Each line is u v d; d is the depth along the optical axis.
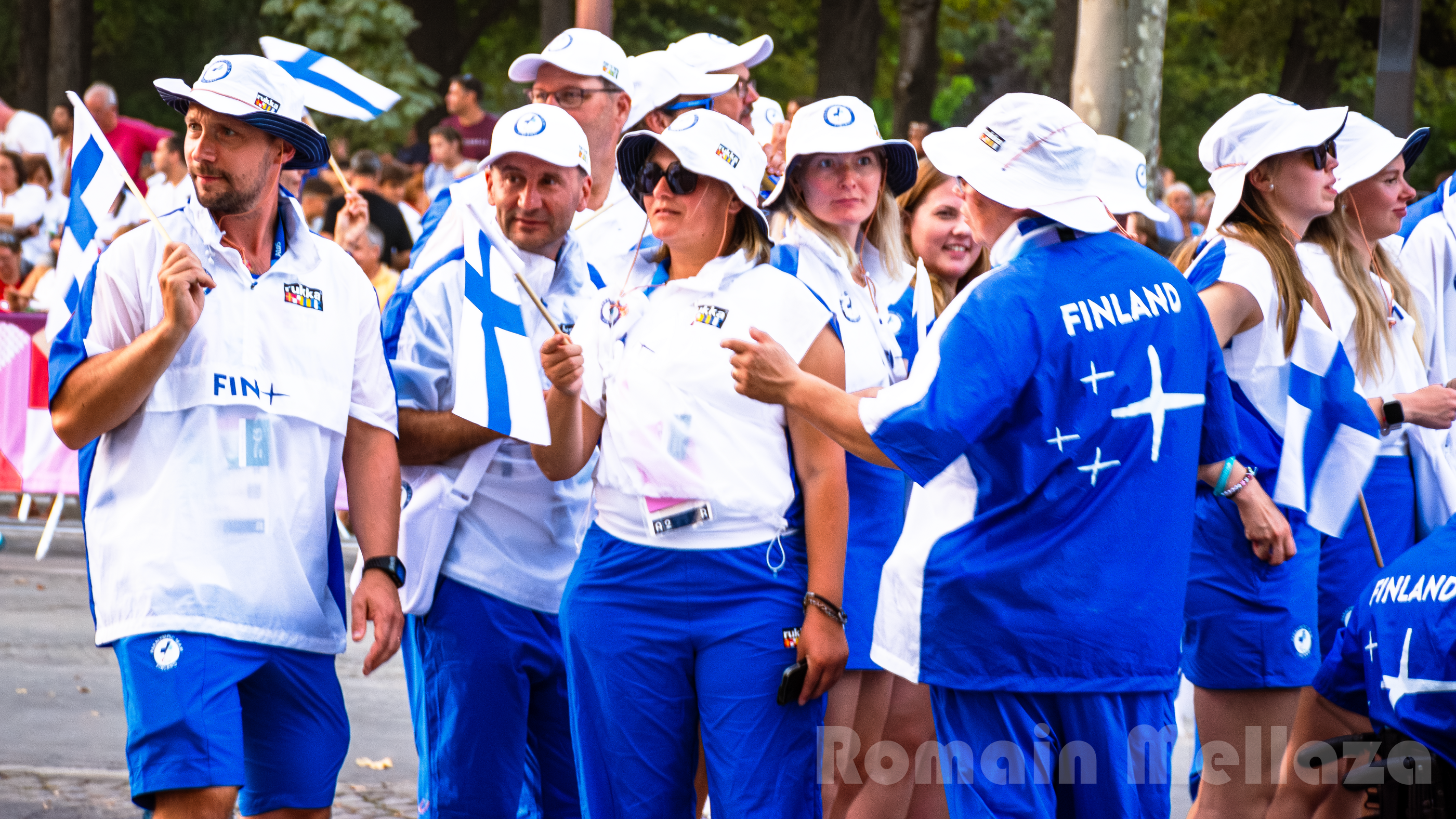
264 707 8.55
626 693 8.73
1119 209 10.02
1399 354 11.12
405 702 16.25
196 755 7.98
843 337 9.02
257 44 64.38
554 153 9.76
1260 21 59.47
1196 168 69.19
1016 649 7.46
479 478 9.95
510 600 10.01
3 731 14.42
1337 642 9.56
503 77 68.81
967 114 86.00
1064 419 7.38
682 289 8.85
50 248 31.34
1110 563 7.46
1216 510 9.86
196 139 8.30
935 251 11.22
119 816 12.04
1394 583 8.77
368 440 9.10
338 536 8.95
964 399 7.24
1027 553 7.43
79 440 8.16
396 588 8.95
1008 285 7.42
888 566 7.88
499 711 10.02
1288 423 9.98
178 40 66.00
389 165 28.83
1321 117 9.91
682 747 8.84
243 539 8.27
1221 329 9.89
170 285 7.80
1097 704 7.51
